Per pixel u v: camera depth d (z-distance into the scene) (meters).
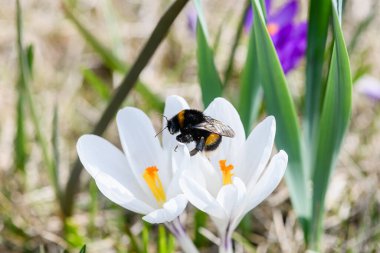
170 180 0.37
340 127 0.40
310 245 0.43
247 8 0.46
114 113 0.43
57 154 0.46
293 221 0.49
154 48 0.40
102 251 0.47
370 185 0.50
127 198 0.35
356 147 0.54
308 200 0.44
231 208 0.35
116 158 0.37
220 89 0.42
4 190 0.50
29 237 0.48
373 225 0.47
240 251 0.47
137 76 0.41
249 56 0.42
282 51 0.48
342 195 0.50
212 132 0.37
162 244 0.43
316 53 0.42
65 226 0.47
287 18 0.52
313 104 0.43
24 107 0.49
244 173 0.36
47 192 0.50
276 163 0.34
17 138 0.50
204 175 0.37
